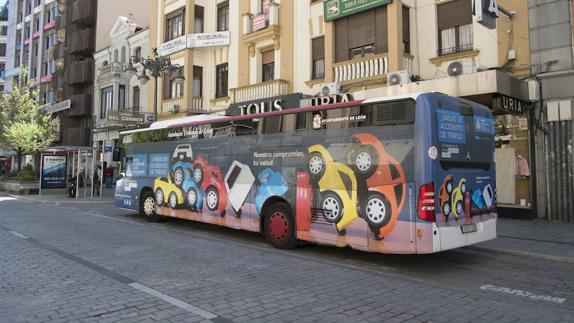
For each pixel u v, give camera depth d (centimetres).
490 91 1102
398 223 716
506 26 1316
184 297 559
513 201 1305
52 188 2488
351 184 788
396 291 613
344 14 1627
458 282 671
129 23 3209
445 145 724
